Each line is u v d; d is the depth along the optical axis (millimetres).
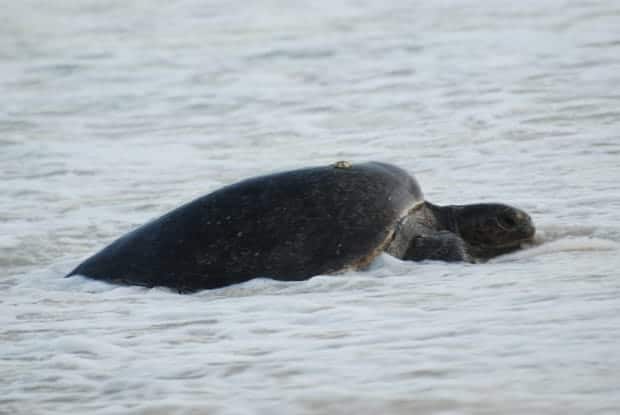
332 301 24938
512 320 21641
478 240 29781
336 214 28453
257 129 49469
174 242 28844
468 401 17312
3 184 42031
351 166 29906
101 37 77812
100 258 29766
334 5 82812
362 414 17328
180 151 46375
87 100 58188
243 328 23344
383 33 69688
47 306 26891
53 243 33875
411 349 20406
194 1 90750
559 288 24062
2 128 52844
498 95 50531
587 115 45406
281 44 69312
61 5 94188
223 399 18672
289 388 18875
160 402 18797
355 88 55781
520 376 18219
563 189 35031
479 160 40219
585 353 19047
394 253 28406
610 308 21812
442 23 71125
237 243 28312
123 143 48562
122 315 25531
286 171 30078
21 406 19281
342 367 19766
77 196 39719
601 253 27875
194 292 27719
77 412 18766
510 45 61844
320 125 49156
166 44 73125
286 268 27781
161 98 57562
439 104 50344
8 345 23438
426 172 39312
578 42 60562
